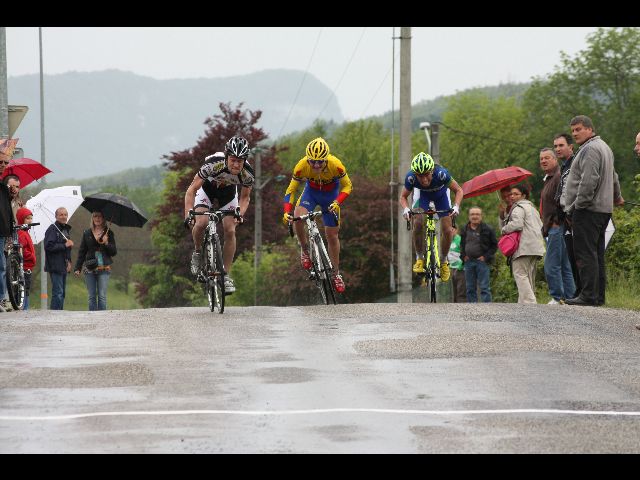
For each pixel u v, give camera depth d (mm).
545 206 36281
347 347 23953
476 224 44312
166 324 28469
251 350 23562
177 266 168750
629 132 169750
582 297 33469
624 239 50531
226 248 32500
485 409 17188
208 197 32469
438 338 25000
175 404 17656
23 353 23281
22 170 45719
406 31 68875
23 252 41531
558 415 16766
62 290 48188
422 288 76438
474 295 44688
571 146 34875
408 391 18672
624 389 18844
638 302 36188
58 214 48062
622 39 171875
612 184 33344
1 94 52562
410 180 36375
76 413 17000
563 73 176125
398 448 14828
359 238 133750
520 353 22703
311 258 36562
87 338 25781
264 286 149750
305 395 18359
